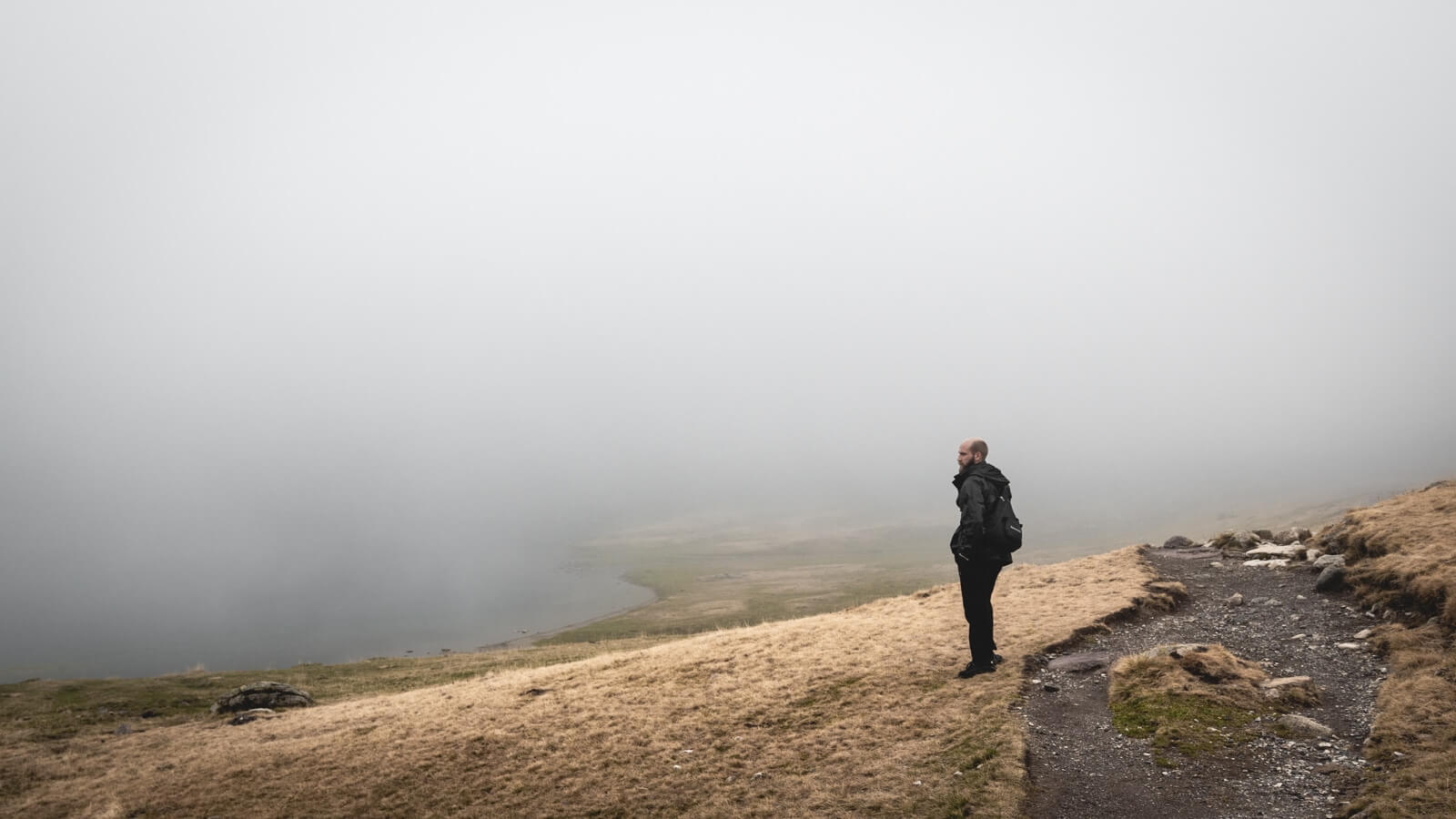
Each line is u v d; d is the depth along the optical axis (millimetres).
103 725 22984
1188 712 11086
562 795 12234
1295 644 13516
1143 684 12141
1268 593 16844
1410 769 8570
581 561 176875
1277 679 11852
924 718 12453
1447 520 15914
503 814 11938
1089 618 16172
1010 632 16062
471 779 13359
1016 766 10203
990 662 13961
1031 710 12086
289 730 18312
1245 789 9055
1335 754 9469
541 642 75812
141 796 14867
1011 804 9367
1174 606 17000
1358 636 13117
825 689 14695
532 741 14539
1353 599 14992
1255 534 22516
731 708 14570
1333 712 10648
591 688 17406
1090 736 10922
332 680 31328
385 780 13805
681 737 13648
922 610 19969
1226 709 11062
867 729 12523
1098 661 13773
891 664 15297
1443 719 9438
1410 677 10883
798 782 11242
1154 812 8859
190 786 15008
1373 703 10625
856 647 16906
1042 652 14555
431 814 12344
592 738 14234
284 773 14953
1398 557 14875
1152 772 9727
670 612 88625
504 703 17406
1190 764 9742
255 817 13086
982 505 13477
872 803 10172
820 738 12516
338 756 15359
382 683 29812
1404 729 9445
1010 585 20938
